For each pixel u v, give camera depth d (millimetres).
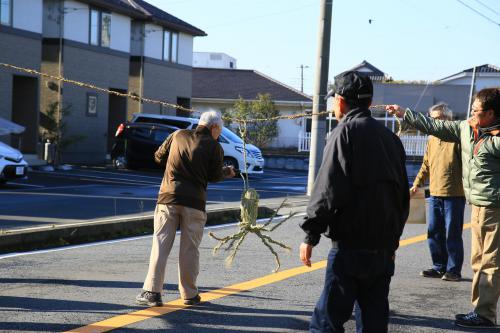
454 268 7848
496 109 5848
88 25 29234
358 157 4027
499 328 6039
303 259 4145
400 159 4238
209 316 6090
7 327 5555
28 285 7027
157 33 34531
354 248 4074
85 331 5512
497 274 5969
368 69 53469
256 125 43125
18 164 17047
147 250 9289
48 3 27734
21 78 26250
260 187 21672
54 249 9266
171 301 6551
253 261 8633
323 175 4008
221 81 51719
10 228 10820
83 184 20062
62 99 27688
